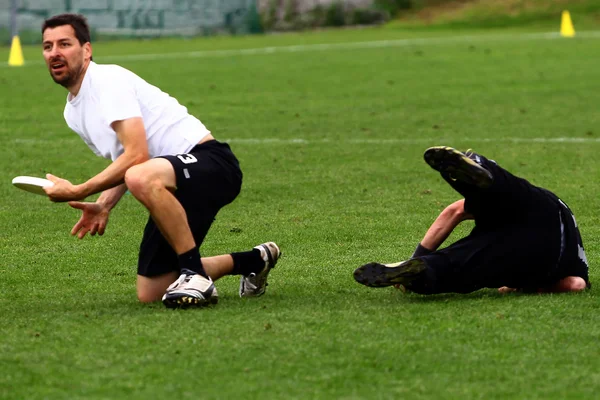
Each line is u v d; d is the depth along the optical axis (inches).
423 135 1491.1
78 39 634.2
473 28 4252.0
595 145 1391.5
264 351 526.0
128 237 896.3
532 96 1934.1
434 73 2377.0
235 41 3742.6
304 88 2123.5
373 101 1893.5
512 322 581.6
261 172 1211.9
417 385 476.4
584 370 497.7
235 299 658.8
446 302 635.5
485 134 1497.3
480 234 647.1
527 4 4488.2
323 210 1006.4
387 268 620.7
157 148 653.9
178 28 4158.5
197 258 630.5
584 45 3093.0
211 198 645.9
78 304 654.5
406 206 1021.2
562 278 657.0
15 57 2815.0
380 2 4507.9
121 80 634.8
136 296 679.7
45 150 1368.1
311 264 781.9
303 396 461.7
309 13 4407.0
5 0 3914.9
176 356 519.2
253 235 901.8
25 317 612.1
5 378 487.8
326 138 1469.0
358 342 541.3
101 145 644.1
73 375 491.5
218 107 1828.2
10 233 916.6
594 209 995.3
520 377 487.8
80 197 617.6
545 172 1201.4
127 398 460.1
